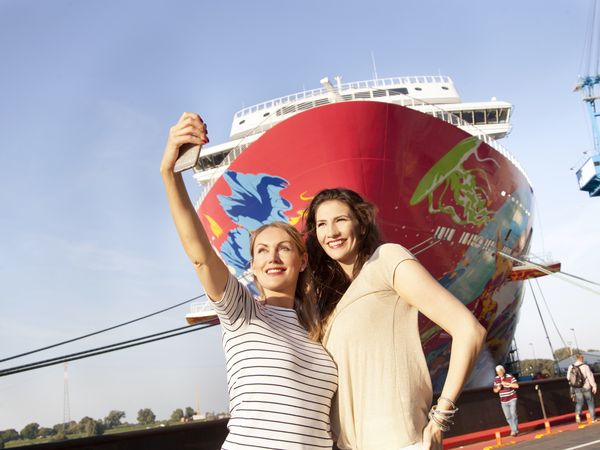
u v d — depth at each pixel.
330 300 2.50
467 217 13.41
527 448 9.37
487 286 15.76
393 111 11.59
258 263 2.52
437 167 12.49
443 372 16.16
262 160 12.23
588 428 11.56
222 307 2.20
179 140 1.99
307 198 12.11
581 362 12.82
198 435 6.44
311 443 2.10
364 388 2.09
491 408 12.22
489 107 19.95
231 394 2.24
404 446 1.95
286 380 2.12
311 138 11.73
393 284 2.12
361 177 11.73
